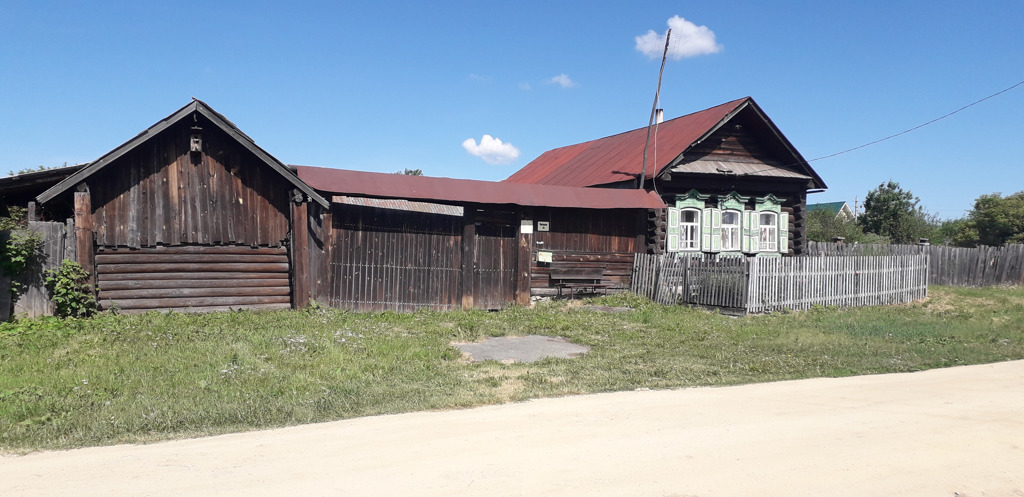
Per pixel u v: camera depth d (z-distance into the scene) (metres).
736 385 8.73
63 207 13.23
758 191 23.00
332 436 6.08
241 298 13.60
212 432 6.27
